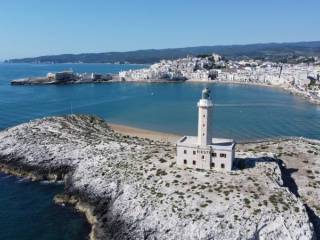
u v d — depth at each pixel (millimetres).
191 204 90625
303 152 130625
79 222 100688
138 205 94875
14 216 103375
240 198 91312
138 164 112875
